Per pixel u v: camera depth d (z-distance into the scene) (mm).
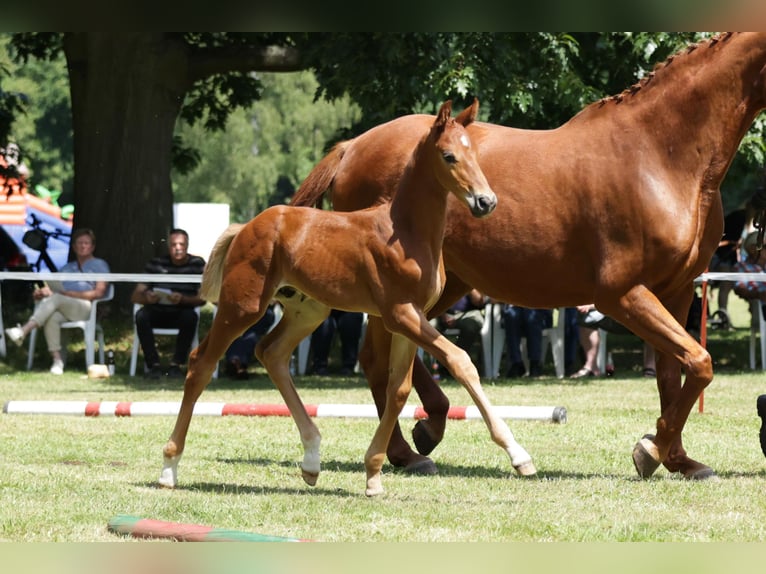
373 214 8914
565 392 17594
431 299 8859
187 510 8500
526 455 8398
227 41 29625
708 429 13375
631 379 19672
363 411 13281
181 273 20078
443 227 8914
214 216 32906
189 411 9438
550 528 7969
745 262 20750
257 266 9094
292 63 26797
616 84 22531
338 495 9328
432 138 8594
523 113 21000
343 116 74625
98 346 23328
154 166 26141
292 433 13102
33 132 73938
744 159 20719
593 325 19016
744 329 29297
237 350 19875
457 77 19453
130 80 25906
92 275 18984
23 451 11477
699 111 9883
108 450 11656
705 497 9188
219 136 74938
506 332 20422
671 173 9914
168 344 24078
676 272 9914
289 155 79125
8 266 27922
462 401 16516
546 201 10188
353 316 20875
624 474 10508
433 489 9641
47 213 39469
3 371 21062
